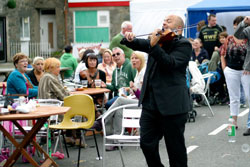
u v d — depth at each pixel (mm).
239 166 6871
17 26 28719
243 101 11867
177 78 5613
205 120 10586
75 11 29766
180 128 5633
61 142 8141
